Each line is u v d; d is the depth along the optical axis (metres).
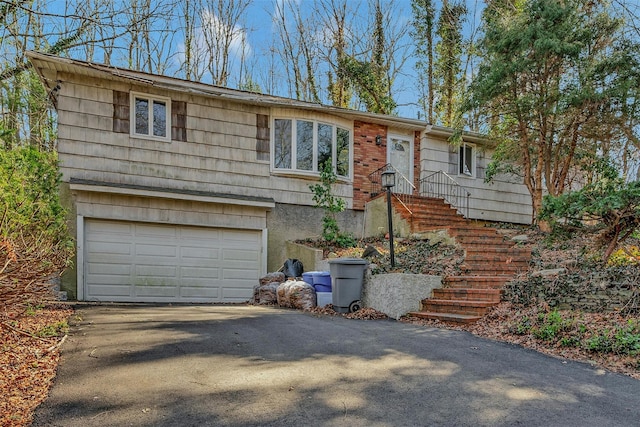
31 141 14.75
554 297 6.59
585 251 7.56
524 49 11.54
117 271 10.71
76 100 10.52
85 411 3.30
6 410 3.28
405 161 14.89
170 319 6.96
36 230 6.61
